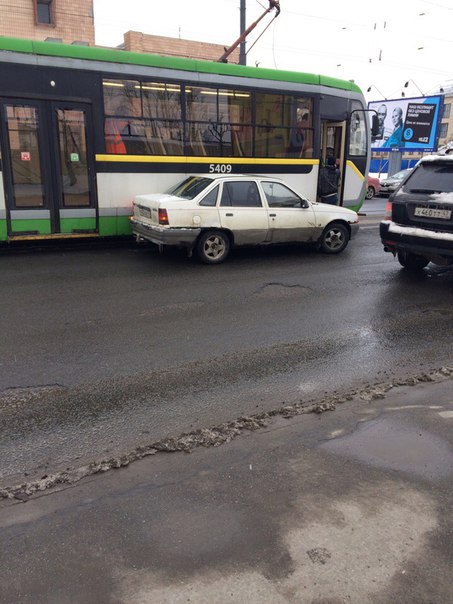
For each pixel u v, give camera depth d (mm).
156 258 9617
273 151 11484
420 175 8219
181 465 3213
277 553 2441
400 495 2898
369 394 4270
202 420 3861
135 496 2889
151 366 4828
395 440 3512
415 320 6375
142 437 3615
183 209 8758
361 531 2602
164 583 2262
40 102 9227
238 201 9281
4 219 9266
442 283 8289
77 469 3193
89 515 2721
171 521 2670
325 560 2402
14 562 2377
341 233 10484
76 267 8781
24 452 3406
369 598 2195
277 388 4422
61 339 5457
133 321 6082
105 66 9570
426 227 7902
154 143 10250
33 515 2723
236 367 4844
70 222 9820
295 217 9773
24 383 4422
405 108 32281
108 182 9992
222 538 2543
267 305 6852
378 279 8484
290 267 9164
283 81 11320
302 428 3697
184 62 10211
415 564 2387
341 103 12375
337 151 12977
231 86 10719
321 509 2770
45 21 24797
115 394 4258
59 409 3992
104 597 2188
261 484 3000
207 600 2176
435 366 4980
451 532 2604
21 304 6641
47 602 2160
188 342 5461
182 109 10352
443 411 3957
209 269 8828
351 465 3203
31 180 9406
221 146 10875
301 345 5445
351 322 6250
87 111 9602
